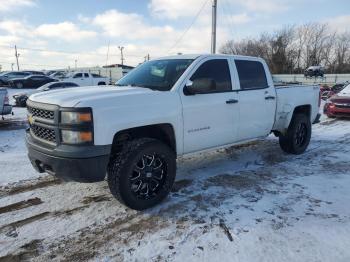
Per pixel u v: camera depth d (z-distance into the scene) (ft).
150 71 16.35
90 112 11.84
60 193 15.20
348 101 37.50
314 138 27.40
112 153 13.23
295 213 13.05
